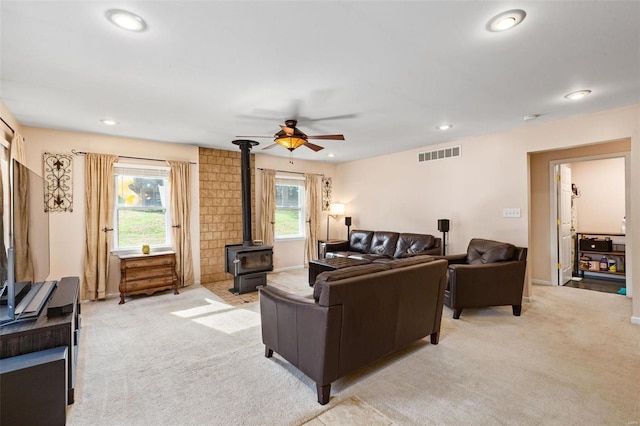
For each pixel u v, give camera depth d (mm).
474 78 2648
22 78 2574
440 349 2758
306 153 6047
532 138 4117
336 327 2012
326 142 5117
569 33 1974
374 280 2207
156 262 4445
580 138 3676
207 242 5363
